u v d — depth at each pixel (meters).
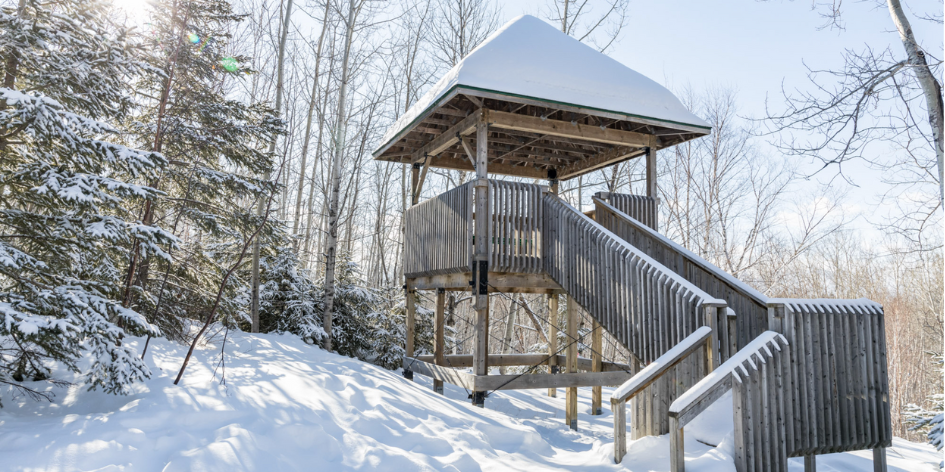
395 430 5.37
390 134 10.85
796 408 4.71
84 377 6.25
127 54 6.62
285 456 4.36
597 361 9.92
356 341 13.84
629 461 4.70
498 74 7.84
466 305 28.20
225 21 10.38
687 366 5.17
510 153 11.09
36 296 5.37
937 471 6.25
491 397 10.44
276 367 7.68
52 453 3.85
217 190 10.45
